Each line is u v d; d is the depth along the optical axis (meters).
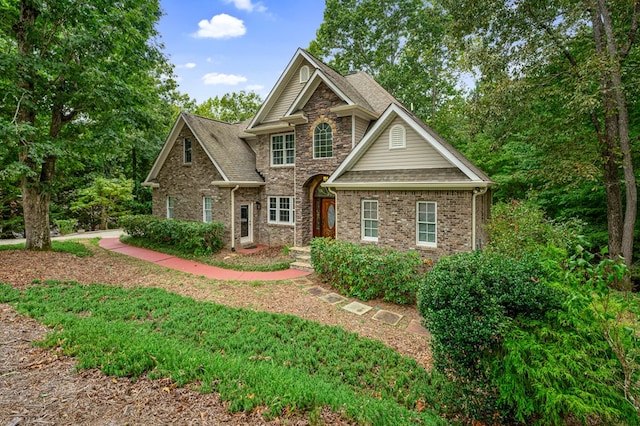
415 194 10.19
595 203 13.45
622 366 3.03
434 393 4.21
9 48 11.02
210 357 4.30
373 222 11.19
